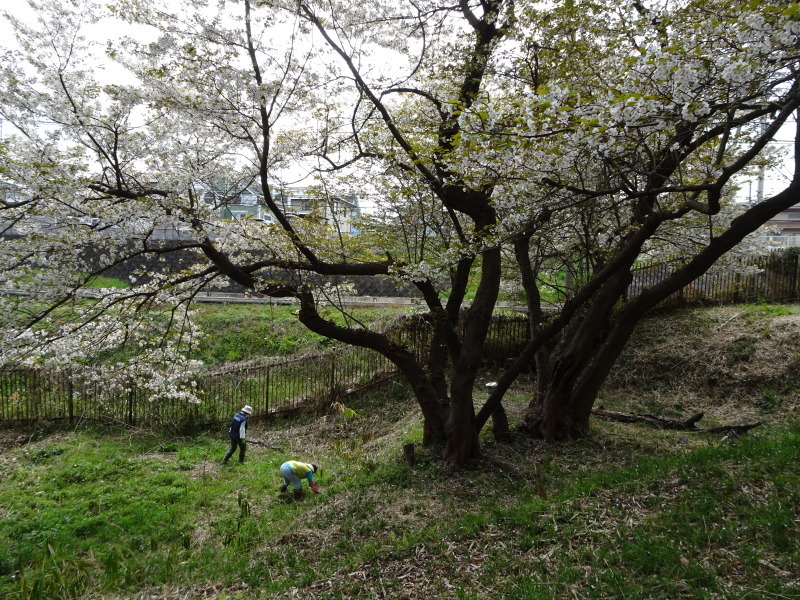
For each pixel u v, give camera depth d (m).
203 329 17.81
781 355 11.95
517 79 9.45
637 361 13.83
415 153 7.66
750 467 6.07
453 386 8.81
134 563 6.99
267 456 11.66
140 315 8.91
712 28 5.56
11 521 8.44
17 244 6.54
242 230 8.55
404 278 8.01
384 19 8.26
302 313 8.66
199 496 9.32
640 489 6.25
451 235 10.68
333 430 13.20
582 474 7.84
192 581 6.42
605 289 9.53
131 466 10.80
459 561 5.57
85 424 13.45
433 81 9.18
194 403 13.76
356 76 7.71
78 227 6.77
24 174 6.17
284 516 8.07
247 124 7.41
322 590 5.52
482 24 8.62
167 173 7.80
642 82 5.41
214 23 6.50
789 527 4.74
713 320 14.24
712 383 12.35
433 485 8.05
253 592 5.86
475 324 8.71
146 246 7.42
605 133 5.48
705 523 5.12
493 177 6.90
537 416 10.04
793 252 14.49
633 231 9.35
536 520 6.04
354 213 11.31
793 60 5.39
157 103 6.90
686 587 4.27
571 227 10.09
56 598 6.13
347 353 15.03
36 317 7.20
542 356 10.68
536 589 4.68
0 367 7.56
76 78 6.95
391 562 5.82
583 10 8.17
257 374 14.61
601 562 4.89
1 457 11.51
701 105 5.36
